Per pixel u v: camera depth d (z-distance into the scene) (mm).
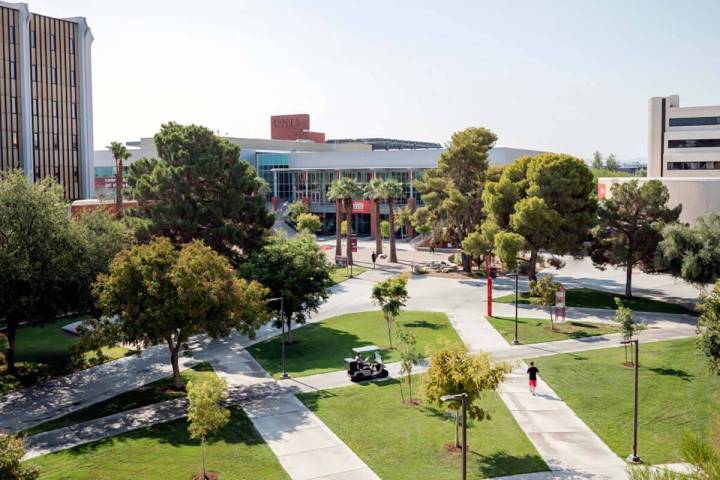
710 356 34156
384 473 27172
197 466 28047
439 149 119000
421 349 46156
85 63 95562
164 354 47031
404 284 48562
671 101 111875
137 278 36656
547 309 59094
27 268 39188
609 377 39062
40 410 36156
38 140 89750
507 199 66750
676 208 60656
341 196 86500
